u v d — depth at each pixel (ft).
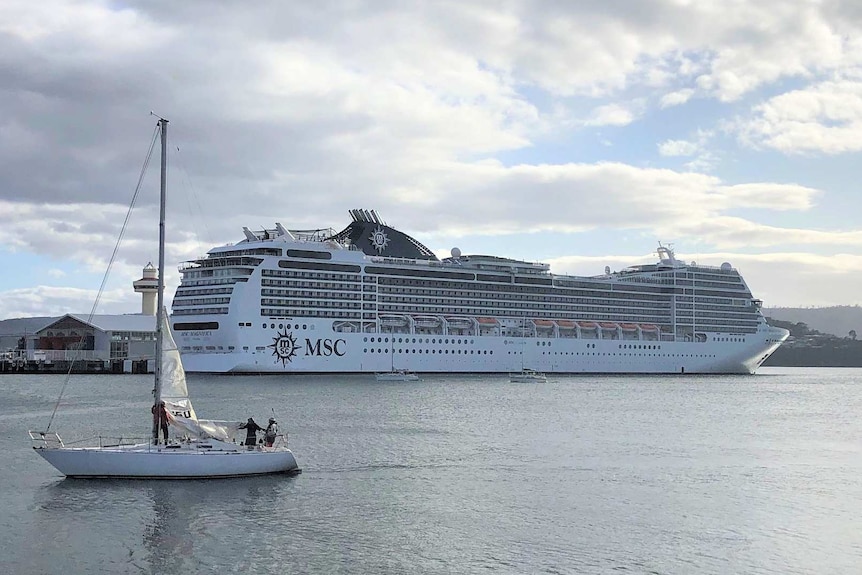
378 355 609.01
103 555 124.67
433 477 186.80
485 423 301.22
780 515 154.10
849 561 126.82
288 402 378.12
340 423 293.23
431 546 131.44
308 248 589.32
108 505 153.28
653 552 130.11
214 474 177.58
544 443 246.27
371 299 613.11
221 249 588.91
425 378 622.13
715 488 178.50
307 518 146.82
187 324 573.33
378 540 134.31
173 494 162.81
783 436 275.39
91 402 394.52
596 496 168.66
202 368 563.07
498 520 147.74
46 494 161.27
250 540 133.08
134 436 251.39
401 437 255.29
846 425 317.42
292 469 187.73
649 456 222.48
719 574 120.37
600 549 131.13
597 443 248.32
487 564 123.13
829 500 167.12
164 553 125.90
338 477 184.44
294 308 577.43
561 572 120.26
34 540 131.64
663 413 357.82
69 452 173.78
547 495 168.96
